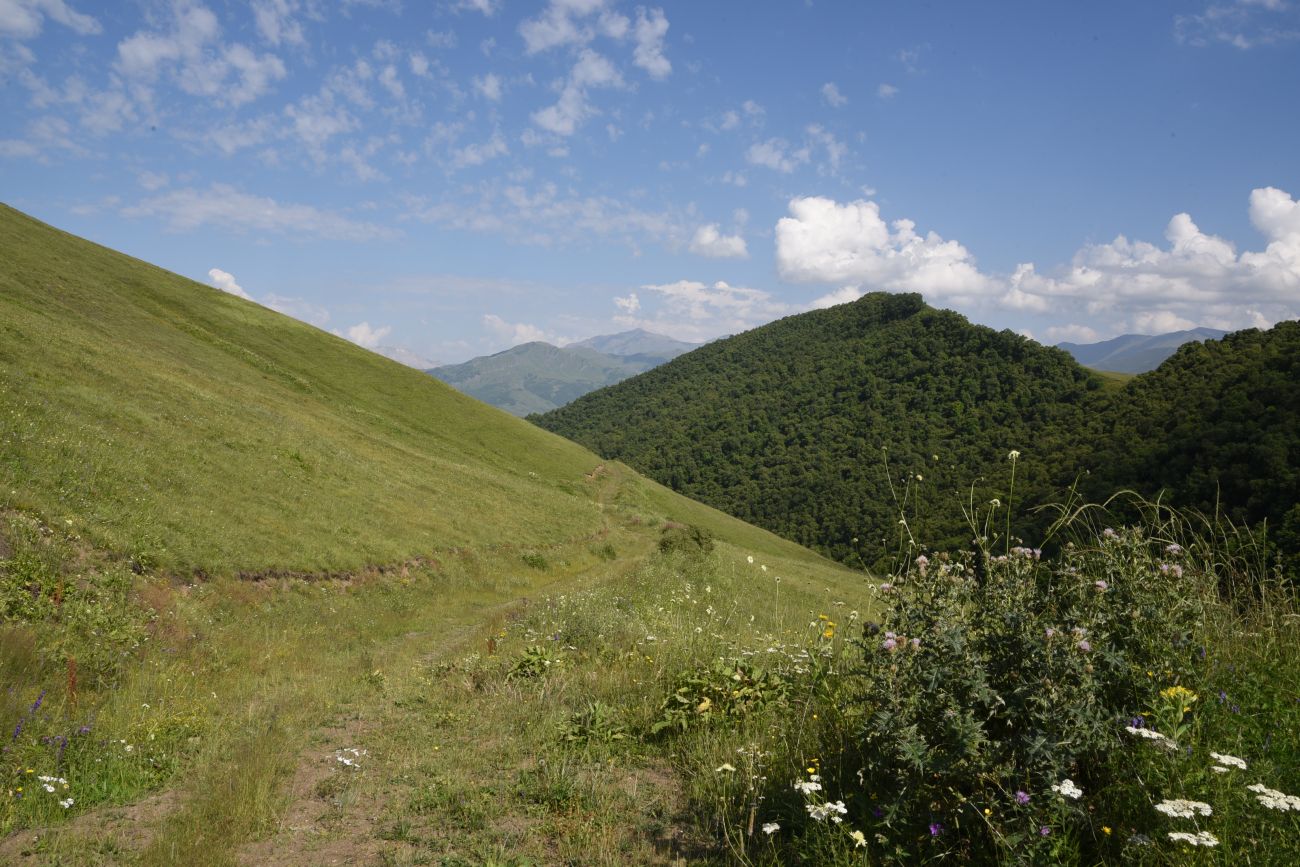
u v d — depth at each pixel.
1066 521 4.90
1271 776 3.11
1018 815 3.24
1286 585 4.89
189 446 24.45
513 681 9.05
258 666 13.39
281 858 4.45
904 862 3.43
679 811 4.63
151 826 5.19
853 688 5.43
